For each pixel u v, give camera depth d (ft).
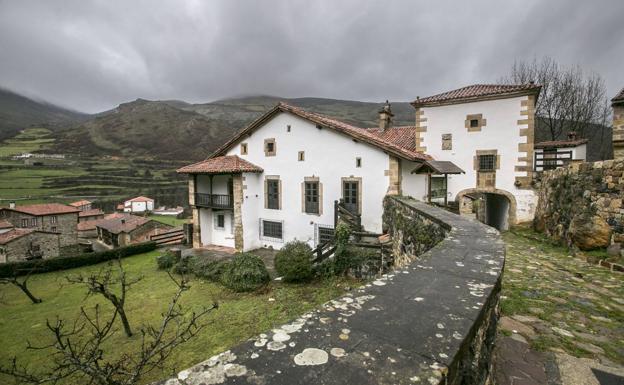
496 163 46.60
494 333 8.21
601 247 23.35
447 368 4.04
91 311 36.47
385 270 33.71
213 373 3.90
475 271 8.29
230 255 55.52
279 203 55.06
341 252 37.27
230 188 60.29
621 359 10.50
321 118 49.85
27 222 109.70
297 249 38.52
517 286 17.71
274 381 3.73
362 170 45.85
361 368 3.99
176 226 118.93
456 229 14.15
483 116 47.24
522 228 42.57
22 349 29.30
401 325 5.16
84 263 63.05
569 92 76.84
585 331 12.47
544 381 9.32
